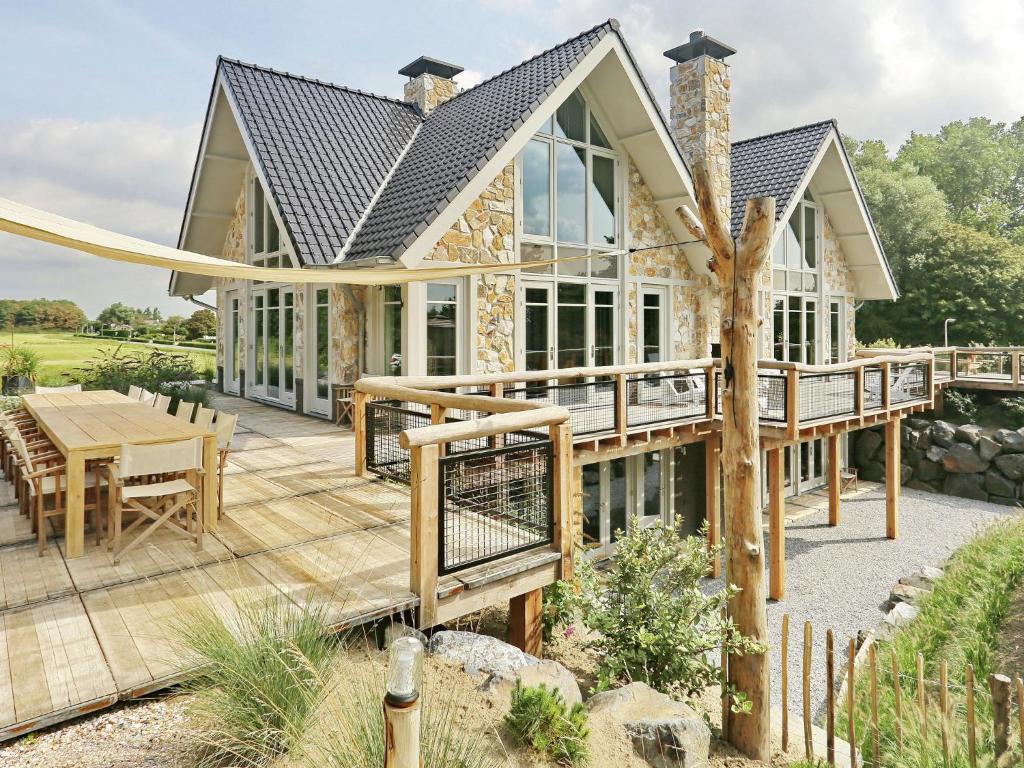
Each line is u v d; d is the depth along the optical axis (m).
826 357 18.72
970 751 4.61
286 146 12.69
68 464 5.17
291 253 11.59
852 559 13.40
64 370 18.27
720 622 5.70
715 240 5.59
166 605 4.34
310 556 5.26
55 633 3.97
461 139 12.41
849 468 19.56
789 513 16.59
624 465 13.38
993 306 30.55
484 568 4.99
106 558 5.20
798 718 6.95
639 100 13.16
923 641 7.77
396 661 2.29
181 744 3.32
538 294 12.89
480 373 11.85
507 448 5.09
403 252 10.04
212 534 5.79
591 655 6.23
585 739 3.98
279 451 9.64
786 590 11.97
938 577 10.38
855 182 17.69
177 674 3.55
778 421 11.55
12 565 5.04
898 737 5.24
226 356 18.14
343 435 11.10
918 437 18.78
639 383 13.23
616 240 14.17
